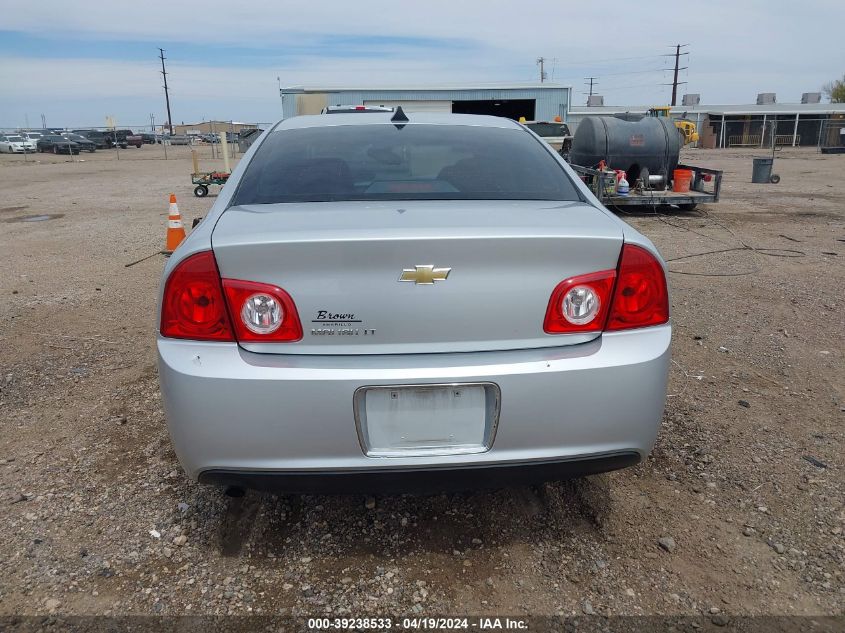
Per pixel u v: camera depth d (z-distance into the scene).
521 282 2.07
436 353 2.08
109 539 2.54
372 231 2.03
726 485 2.89
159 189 17.80
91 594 2.25
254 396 2.02
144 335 5.00
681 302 5.84
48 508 2.73
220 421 2.04
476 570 2.39
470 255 2.02
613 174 11.45
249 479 2.10
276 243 1.99
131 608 2.19
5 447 3.25
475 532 2.61
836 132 46.06
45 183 20.23
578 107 52.28
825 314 5.45
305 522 2.67
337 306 2.03
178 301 2.08
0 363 4.41
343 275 2.01
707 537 2.55
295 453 2.05
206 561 2.42
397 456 2.09
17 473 3.01
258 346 2.06
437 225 2.10
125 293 6.34
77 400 3.80
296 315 2.03
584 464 2.18
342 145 2.94
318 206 2.41
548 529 2.62
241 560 2.43
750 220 11.14
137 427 3.45
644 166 12.10
